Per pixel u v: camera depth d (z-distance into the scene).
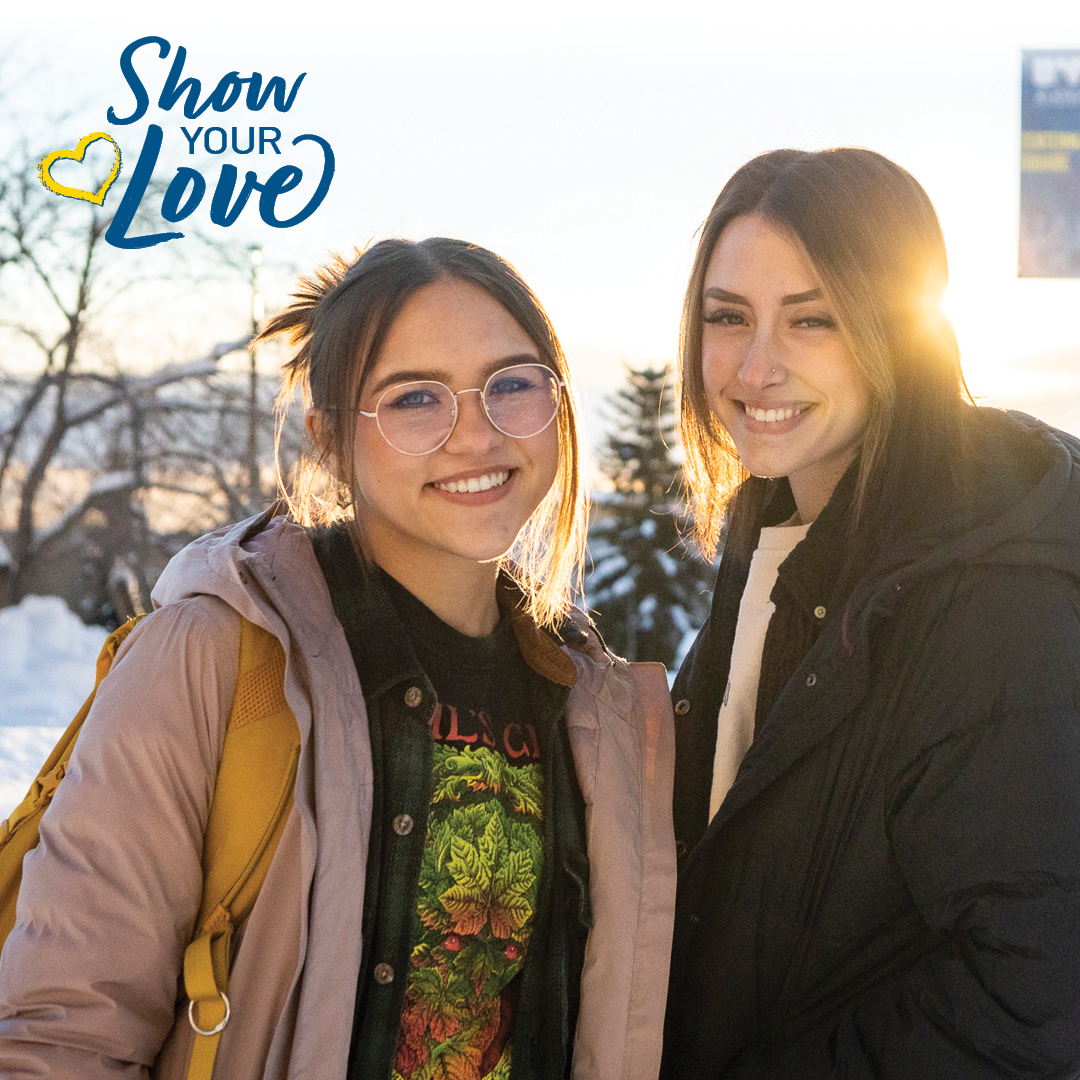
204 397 18.56
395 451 1.48
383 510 1.52
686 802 1.87
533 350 1.55
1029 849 1.40
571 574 1.70
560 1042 1.60
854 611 1.55
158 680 1.37
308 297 1.63
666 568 27.42
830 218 1.60
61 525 19.45
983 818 1.43
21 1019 1.30
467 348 1.48
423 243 1.55
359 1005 1.42
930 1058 1.43
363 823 1.39
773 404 1.68
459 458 1.48
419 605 1.55
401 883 1.44
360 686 1.44
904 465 1.64
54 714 13.82
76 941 1.31
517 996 1.59
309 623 1.44
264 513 1.62
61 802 1.35
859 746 1.55
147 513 19.34
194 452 18.64
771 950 1.61
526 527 1.70
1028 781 1.41
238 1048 1.35
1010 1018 1.40
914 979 1.49
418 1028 1.47
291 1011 1.34
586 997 1.65
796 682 1.60
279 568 1.48
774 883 1.61
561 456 1.67
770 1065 1.56
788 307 1.64
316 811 1.36
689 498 2.02
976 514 1.54
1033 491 1.53
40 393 19.03
